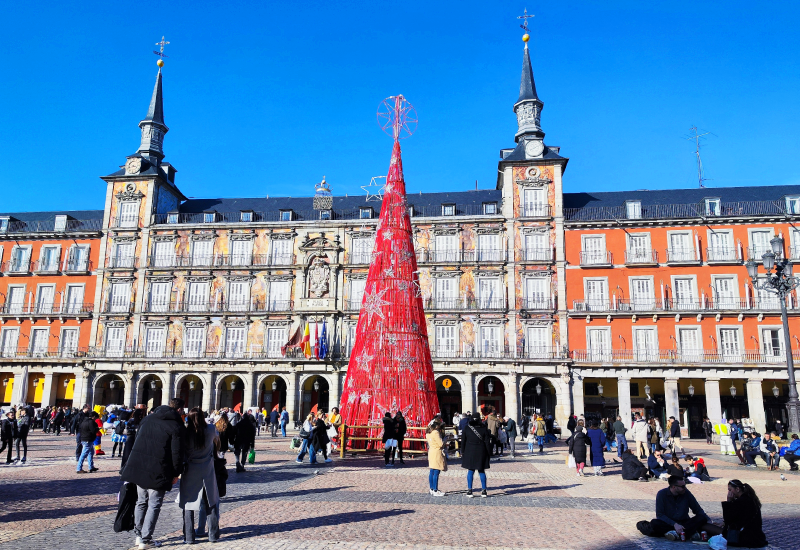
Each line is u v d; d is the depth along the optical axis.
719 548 11.33
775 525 13.75
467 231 55.75
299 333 55.09
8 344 59.22
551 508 15.45
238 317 56.47
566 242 54.44
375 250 30.81
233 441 21.70
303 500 15.70
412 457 27.83
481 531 12.35
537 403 54.56
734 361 49.75
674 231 53.25
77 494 16.17
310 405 57.12
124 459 15.30
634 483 21.11
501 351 52.91
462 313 53.78
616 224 53.81
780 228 51.72
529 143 56.59
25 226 63.34
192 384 56.59
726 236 52.41
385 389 28.56
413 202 61.22
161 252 58.81
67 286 59.75
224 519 12.98
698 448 38.97
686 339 51.34
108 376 57.88
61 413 45.06
